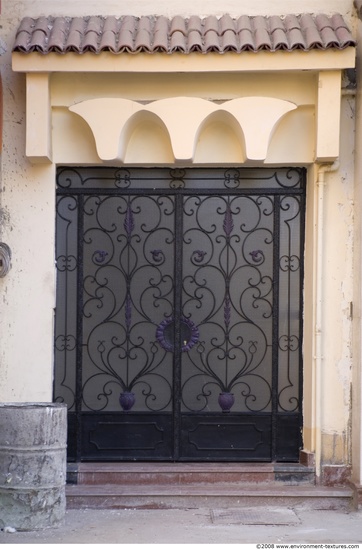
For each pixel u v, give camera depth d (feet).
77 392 29.94
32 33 28.30
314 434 29.35
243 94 29.01
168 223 30.14
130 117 28.53
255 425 30.07
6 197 29.35
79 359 29.94
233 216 30.14
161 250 30.14
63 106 29.07
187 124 28.48
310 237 29.81
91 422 29.99
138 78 28.89
